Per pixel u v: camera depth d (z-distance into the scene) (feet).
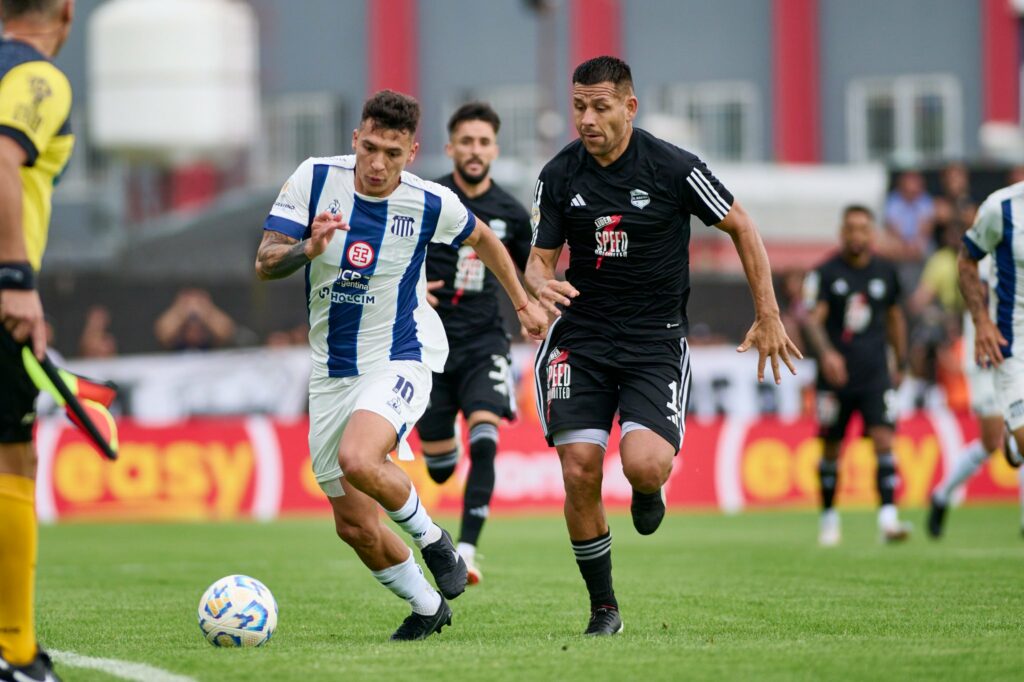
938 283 226.58
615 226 68.49
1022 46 331.57
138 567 112.68
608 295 69.51
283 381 208.44
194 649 64.59
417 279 68.85
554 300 65.98
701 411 208.13
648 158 68.44
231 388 209.87
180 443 182.60
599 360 68.95
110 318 217.56
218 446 183.21
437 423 102.32
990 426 131.64
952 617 75.20
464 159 100.48
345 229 61.36
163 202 347.97
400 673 56.34
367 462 62.95
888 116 341.21
